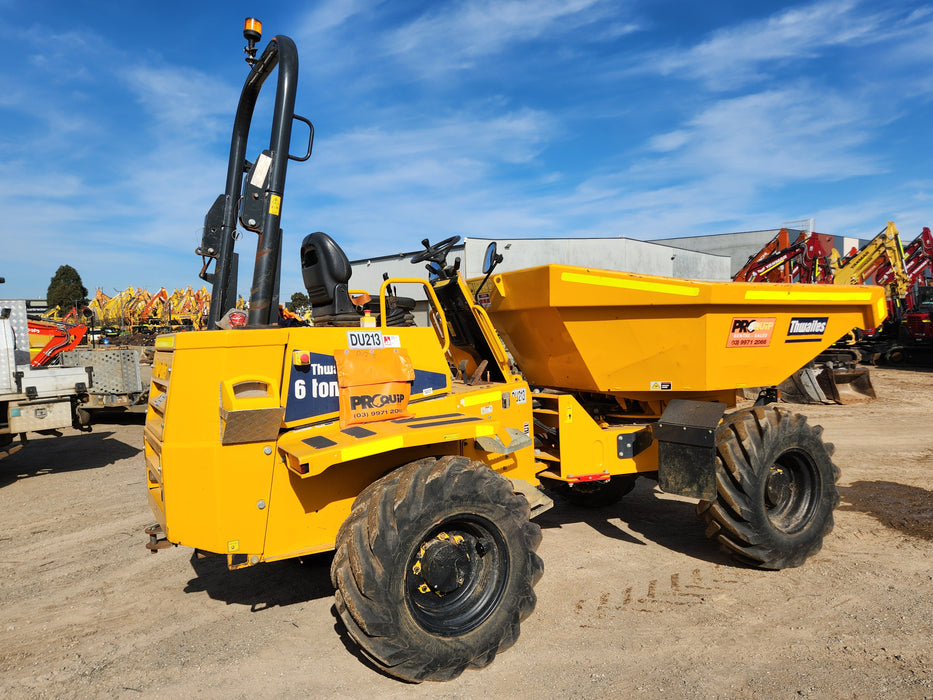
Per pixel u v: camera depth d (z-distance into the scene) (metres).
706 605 3.75
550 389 5.09
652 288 4.17
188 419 3.00
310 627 3.64
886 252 19.83
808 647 3.23
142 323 29.91
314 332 3.17
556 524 5.40
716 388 4.48
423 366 3.59
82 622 3.79
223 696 2.96
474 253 25.72
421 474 3.04
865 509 5.57
